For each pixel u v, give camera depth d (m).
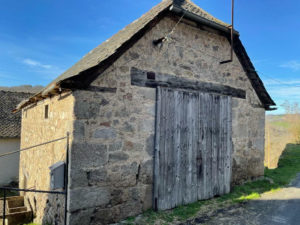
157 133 4.79
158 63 4.92
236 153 6.54
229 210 4.98
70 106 3.94
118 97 4.32
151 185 4.75
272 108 7.59
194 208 5.02
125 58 4.42
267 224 4.32
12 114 14.11
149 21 4.57
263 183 6.99
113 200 4.21
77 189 3.83
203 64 5.77
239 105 6.66
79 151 3.86
